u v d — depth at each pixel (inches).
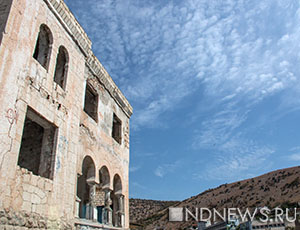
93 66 698.8
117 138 866.1
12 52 412.2
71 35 593.9
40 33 522.9
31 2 469.4
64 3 558.6
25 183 406.9
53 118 497.7
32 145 564.4
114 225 785.6
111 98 819.4
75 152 560.1
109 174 733.3
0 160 366.3
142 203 5772.6
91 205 621.6
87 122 643.5
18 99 411.2
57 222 467.8
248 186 4564.5
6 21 412.2
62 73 570.3
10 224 366.0
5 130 379.9
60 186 493.7
